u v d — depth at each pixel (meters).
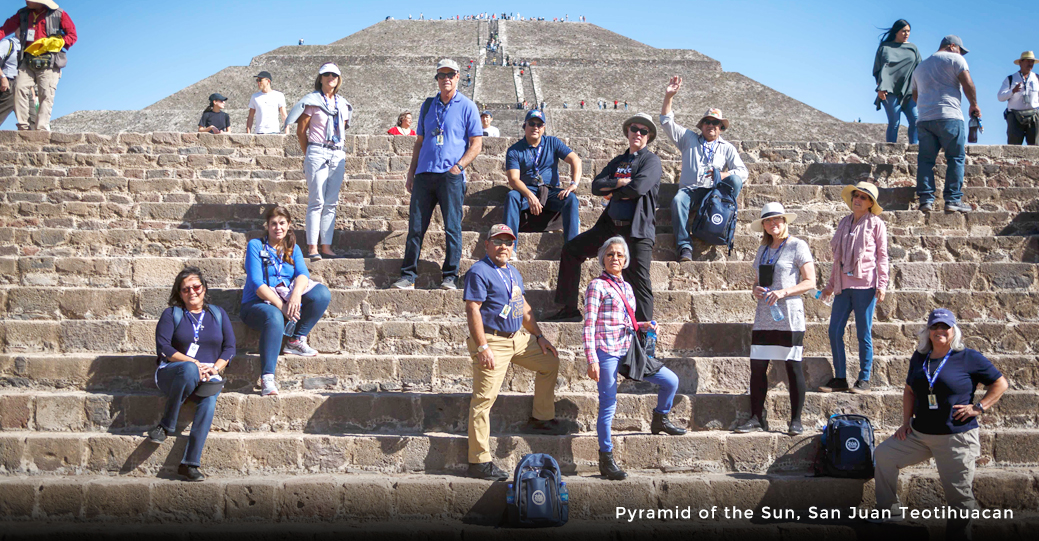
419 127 7.00
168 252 7.59
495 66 38.59
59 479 5.05
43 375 5.73
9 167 9.04
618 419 5.71
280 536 4.71
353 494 5.04
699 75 36.12
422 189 6.73
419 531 4.73
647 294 6.17
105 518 4.95
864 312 5.79
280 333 5.70
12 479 5.04
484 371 5.18
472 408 5.22
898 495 5.20
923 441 4.89
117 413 5.52
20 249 7.48
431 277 7.08
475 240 7.64
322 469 5.33
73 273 6.83
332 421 5.58
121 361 5.77
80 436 5.26
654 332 5.43
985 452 5.48
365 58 37.72
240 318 6.12
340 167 7.38
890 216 8.04
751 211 8.08
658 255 7.61
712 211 7.22
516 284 5.36
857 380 5.91
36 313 6.28
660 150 10.39
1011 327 6.34
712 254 7.58
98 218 8.36
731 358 6.02
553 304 6.68
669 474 5.41
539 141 7.49
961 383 4.81
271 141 9.58
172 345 5.41
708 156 7.48
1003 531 4.81
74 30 9.79
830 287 5.99
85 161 9.22
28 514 4.95
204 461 5.27
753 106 31.64
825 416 5.70
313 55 37.81
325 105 7.25
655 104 32.41
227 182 8.93
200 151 9.48
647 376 5.38
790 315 5.45
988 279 6.98
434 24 50.53
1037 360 5.96
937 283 6.98
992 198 8.64
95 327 6.05
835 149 9.66
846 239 5.86
